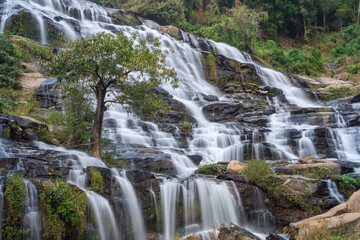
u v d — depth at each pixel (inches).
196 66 1187.3
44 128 486.0
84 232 325.4
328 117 787.4
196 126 738.8
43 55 810.2
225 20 1625.2
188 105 827.4
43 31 978.1
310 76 1497.3
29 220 295.3
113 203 362.3
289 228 398.9
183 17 1622.8
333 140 676.1
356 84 1330.0
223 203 435.8
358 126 768.9
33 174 350.6
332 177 494.9
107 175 370.3
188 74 1144.2
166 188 410.9
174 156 531.5
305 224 353.7
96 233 336.8
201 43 1371.8
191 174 523.5
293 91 1224.8
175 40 1264.8
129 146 559.5
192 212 418.0
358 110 848.3
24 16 945.5
